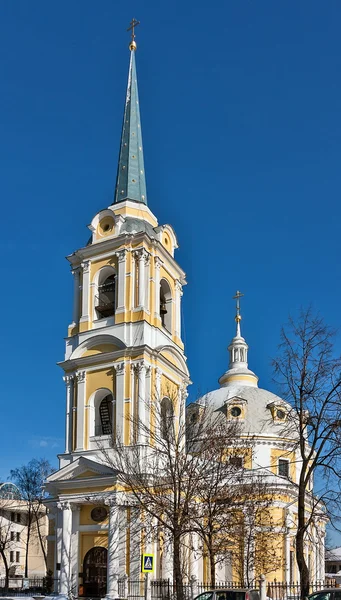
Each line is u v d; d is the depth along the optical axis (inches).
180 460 1576.0
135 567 1669.5
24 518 3452.3
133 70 2287.2
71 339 1978.3
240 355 2908.5
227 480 1747.0
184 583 1632.6
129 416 1798.7
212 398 2664.9
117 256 1956.2
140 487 1594.5
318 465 1234.0
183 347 2084.2
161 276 2015.3
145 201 2127.2
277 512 2053.4
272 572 1993.1
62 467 1859.0
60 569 1755.7
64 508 1785.2
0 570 3228.3
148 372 1843.0
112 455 1782.7
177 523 1402.6
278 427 2466.8
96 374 1899.6
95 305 1969.7
